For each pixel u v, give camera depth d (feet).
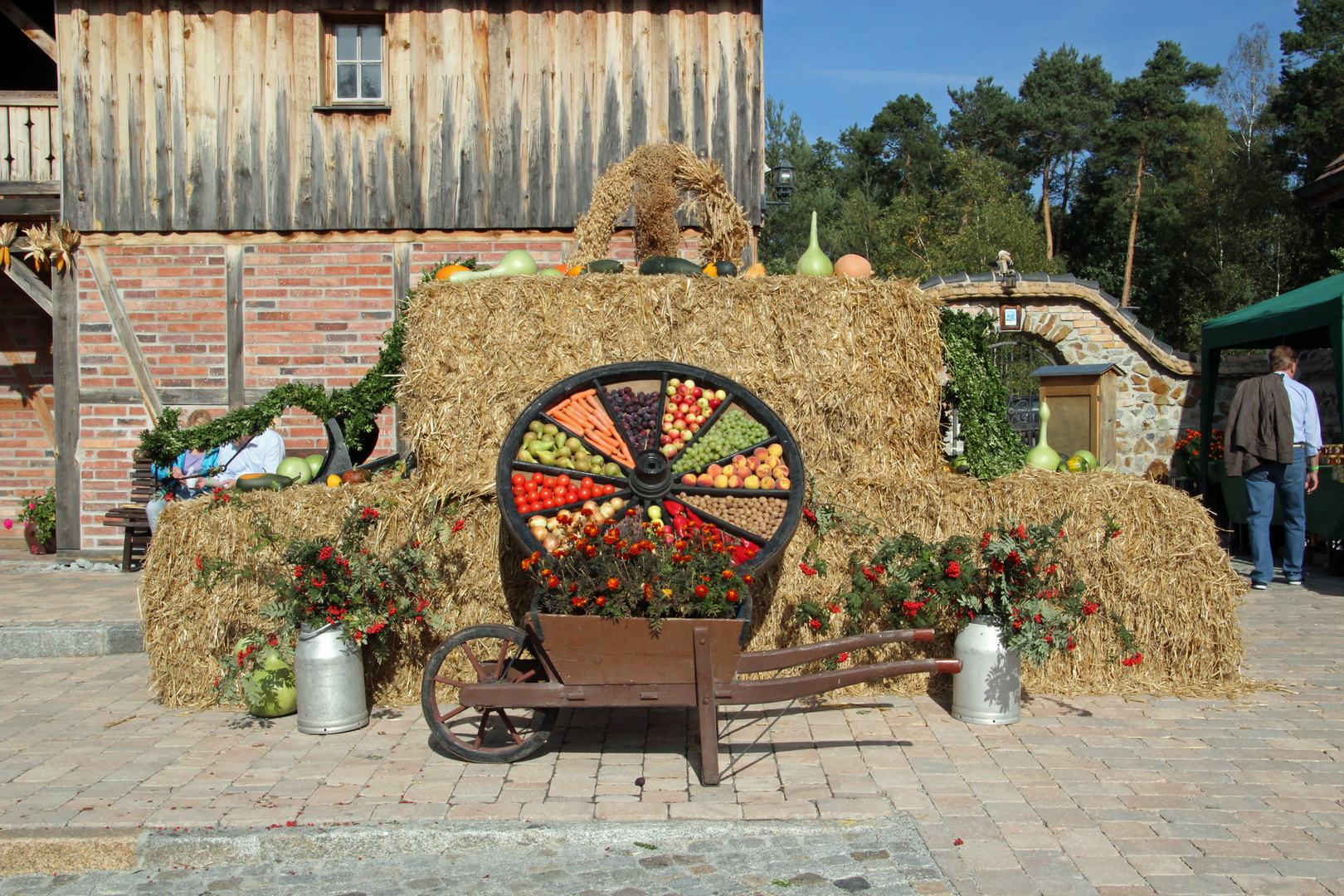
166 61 30.45
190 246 30.58
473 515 16.97
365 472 20.81
